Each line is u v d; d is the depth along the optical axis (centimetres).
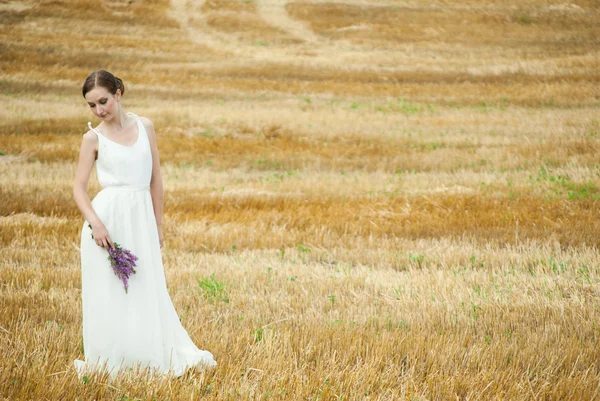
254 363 610
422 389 582
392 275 1005
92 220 559
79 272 962
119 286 571
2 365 564
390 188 1744
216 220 1370
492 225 1320
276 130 2542
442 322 752
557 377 608
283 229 1297
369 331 720
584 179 1736
